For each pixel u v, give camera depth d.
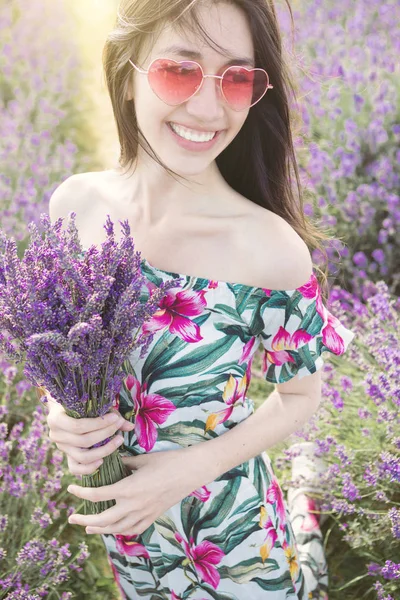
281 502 1.96
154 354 1.64
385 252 3.83
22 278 1.43
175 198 1.69
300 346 1.66
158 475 1.65
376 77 4.38
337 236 3.86
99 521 1.66
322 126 4.42
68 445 1.60
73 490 1.69
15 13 7.19
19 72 6.16
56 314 1.42
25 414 3.00
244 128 1.76
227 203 1.68
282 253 1.61
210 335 1.63
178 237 1.68
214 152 1.60
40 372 1.45
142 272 1.61
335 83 4.62
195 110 1.52
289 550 1.97
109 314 1.46
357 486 2.49
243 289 1.61
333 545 2.57
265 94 1.69
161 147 1.60
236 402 1.74
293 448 2.64
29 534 2.37
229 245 1.65
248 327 1.66
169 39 1.50
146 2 1.50
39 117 5.23
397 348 2.69
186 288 1.60
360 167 4.22
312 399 1.81
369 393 2.39
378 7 5.36
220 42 1.48
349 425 2.75
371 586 2.43
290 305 1.63
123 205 1.78
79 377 1.46
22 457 2.70
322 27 5.25
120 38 1.57
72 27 6.67
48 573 2.34
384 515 2.38
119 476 1.69
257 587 1.90
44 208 3.89
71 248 1.45
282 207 1.85
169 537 1.83
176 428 1.71
